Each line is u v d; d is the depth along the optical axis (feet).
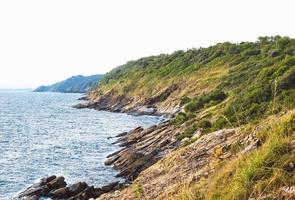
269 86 119.44
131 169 109.09
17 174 112.57
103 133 216.13
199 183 37.81
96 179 105.29
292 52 271.28
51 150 155.43
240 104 120.26
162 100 352.28
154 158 114.52
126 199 55.93
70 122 281.54
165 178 56.24
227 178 30.86
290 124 33.32
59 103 588.09
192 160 56.80
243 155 32.78
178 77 374.43
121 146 161.68
